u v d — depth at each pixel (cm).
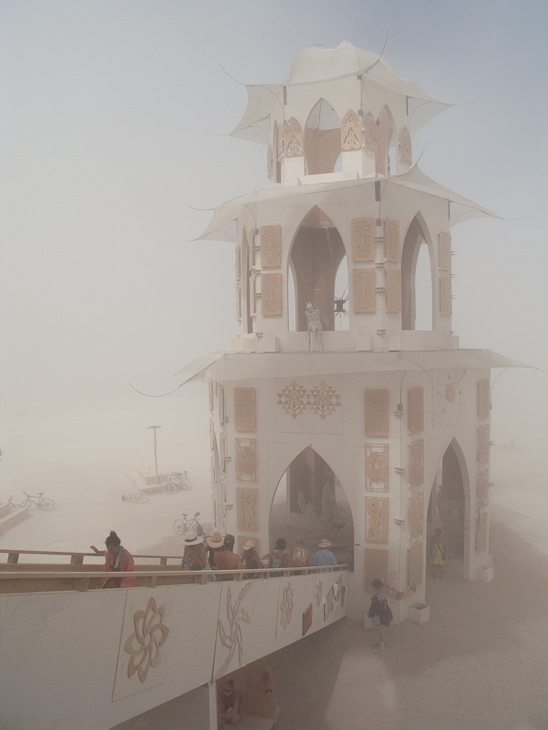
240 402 1805
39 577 648
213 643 956
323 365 1616
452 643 1515
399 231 1764
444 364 1666
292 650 1505
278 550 1505
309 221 2284
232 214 2030
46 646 636
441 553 1898
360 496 1666
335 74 1783
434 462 1747
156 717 978
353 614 1666
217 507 2172
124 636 747
